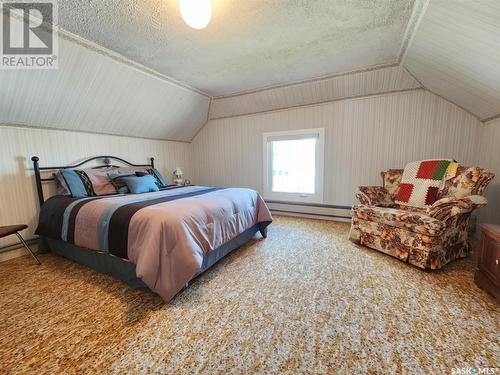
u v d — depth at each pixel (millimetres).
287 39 2199
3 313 1541
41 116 2547
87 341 1292
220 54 2473
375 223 2434
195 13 1489
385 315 1465
